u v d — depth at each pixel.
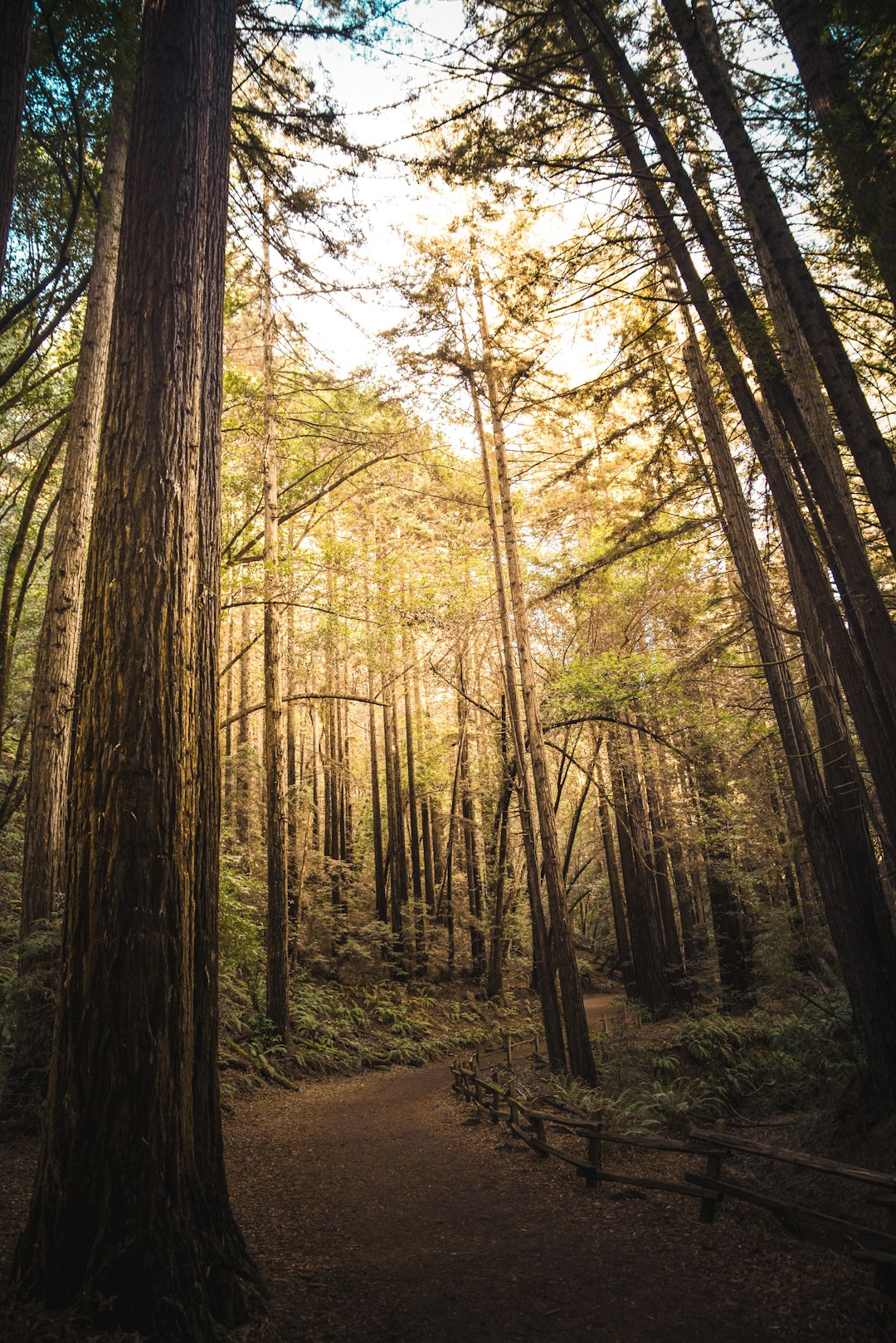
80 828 3.85
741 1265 4.71
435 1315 3.98
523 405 12.05
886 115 5.18
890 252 5.35
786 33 5.80
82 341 8.84
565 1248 5.01
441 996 20.97
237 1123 9.16
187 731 4.09
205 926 4.21
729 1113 9.91
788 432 6.29
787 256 5.79
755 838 14.66
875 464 5.36
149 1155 3.54
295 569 13.02
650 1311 4.06
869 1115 7.58
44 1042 7.35
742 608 11.28
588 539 16.16
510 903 22.05
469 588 16.27
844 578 6.05
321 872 20.03
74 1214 3.46
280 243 8.28
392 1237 5.30
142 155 4.55
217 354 5.04
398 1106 10.75
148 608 4.02
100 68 6.86
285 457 14.65
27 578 10.84
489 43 6.79
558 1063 11.71
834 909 8.21
